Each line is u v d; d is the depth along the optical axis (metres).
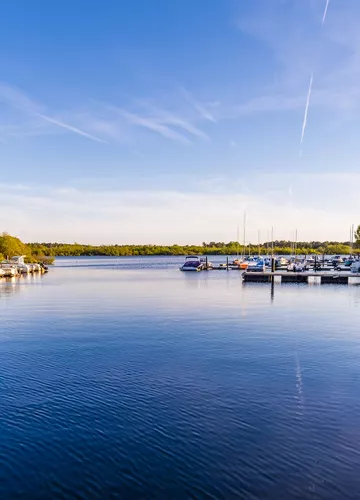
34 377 14.39
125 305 32.28
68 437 10.15
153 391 13.02
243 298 36.88
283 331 21.81
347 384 13.60
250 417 11.17
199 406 11.88
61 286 51.12
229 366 15.54
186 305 32.06
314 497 7.94
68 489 8.23
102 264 133.50
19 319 25.91
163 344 18.97
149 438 10.09
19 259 88.88
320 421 10.92
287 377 14.30
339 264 95.06
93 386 13.48
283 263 92.00
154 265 123.38
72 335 20.98
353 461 9.08
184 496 8.01
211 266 93.56
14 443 9.88
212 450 9.53
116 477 8.59
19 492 8.13
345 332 21.56
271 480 8.45
